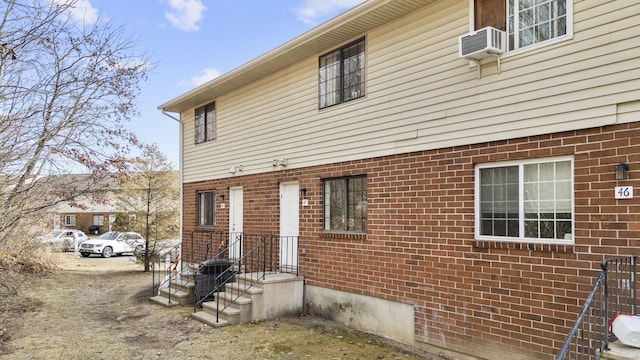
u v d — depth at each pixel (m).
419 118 7.02
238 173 11.41
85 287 12.64
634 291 4.37
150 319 8.62
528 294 5.52
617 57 4.93
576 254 5.11
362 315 7.77
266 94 10.56
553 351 5.25
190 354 6.47
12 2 7.09
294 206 9.67
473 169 6.25
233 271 9.81
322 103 9.02
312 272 8.91
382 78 7.71
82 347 6.82
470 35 6.01
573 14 5.32
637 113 4.74
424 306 6.74
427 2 6.95
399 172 7.28
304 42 8.60
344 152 8.38
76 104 8.28
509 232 5.86
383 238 7.48
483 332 5.96
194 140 13.50
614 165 4.87
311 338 7.22
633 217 4.69
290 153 9.73
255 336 7.32
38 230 13.87
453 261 6.39
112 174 9.38
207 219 12.88
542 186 5.56
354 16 7.47
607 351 4.00
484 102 6.15
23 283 12.03
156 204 16.91
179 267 13.32
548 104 5.47
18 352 6.55
